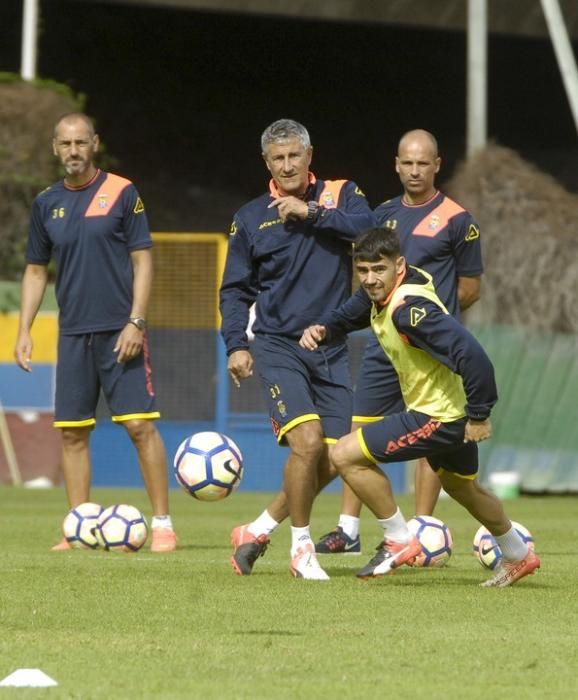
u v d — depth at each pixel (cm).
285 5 8525
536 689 1473
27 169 6438
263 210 2542
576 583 2425
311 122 10688
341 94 10731
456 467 2295
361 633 1831
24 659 1625
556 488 6250
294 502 2459
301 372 2498
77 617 1964
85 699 1397
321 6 8594
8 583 2348
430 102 10831
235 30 10381
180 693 1436
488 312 6266
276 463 6156
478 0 7569
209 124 10488
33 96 6500
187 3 8381
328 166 10656
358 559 2956
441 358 2161
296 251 2505
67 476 3181
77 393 3139
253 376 6116
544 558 3005
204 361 6094
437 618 1970
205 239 6038
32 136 6462
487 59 10738
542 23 8919
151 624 1903
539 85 10875
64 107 6562
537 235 6259
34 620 1938
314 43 10556
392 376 3127
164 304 6059
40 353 6166
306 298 2506
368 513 4994
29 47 7069
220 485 2814
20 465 6181
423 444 2269
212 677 1525
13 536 3516
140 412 3122
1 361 6169
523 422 6247
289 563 2816
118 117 10256
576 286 6228
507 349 6238
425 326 2152
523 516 4762
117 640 1764
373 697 1422
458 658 1650
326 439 2553
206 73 10475
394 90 10788
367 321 2388
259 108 10600
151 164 10275
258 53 10531
